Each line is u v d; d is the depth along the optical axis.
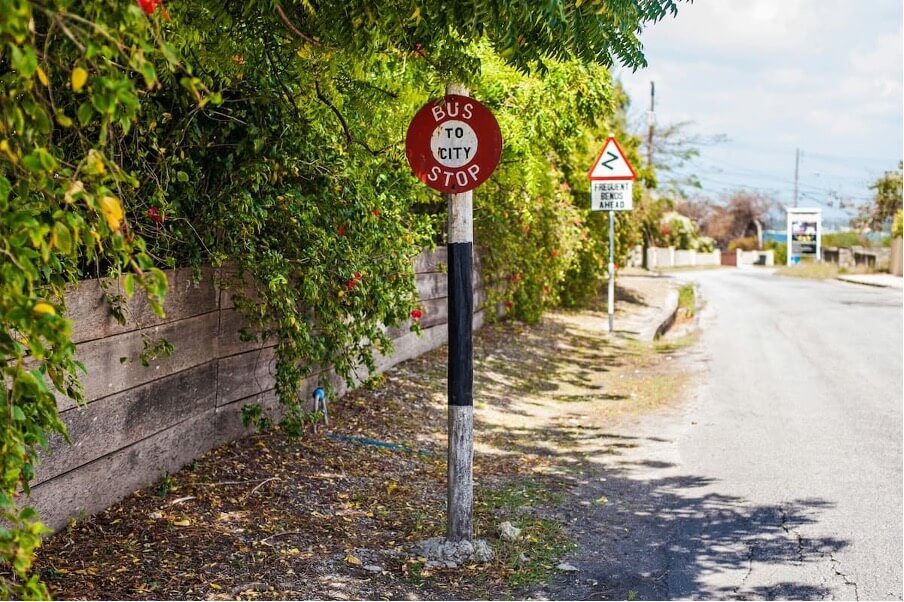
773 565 5.53
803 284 36.53
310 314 7.06
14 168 2.65
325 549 5.32
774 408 10.59
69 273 4.41
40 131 2.47
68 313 4.78
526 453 8.30
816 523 6.35
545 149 12.27
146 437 5.70
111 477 5.34
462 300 5.44
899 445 8.72
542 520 6.30
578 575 5.31
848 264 50.94
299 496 6.14
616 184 16.44
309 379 8.17
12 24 2.09
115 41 2.22
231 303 6.68
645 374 13.09
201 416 6.40
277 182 6.33
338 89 6.61
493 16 4.00
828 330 18.70
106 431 5.25
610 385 12.13
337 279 6.41
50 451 4.75
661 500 6.90
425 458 7.60
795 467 7.89
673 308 22.48
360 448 7.52
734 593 5.08
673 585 5.20
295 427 6.61
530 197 13.69
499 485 7.16
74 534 4.92
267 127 6.04
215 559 4.92
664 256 66.75
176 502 5.60
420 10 4.21
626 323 18.67
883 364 14.01
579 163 19.52
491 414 9.84
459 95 5.39
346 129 6.53
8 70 3.09
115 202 2.36
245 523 5.51
